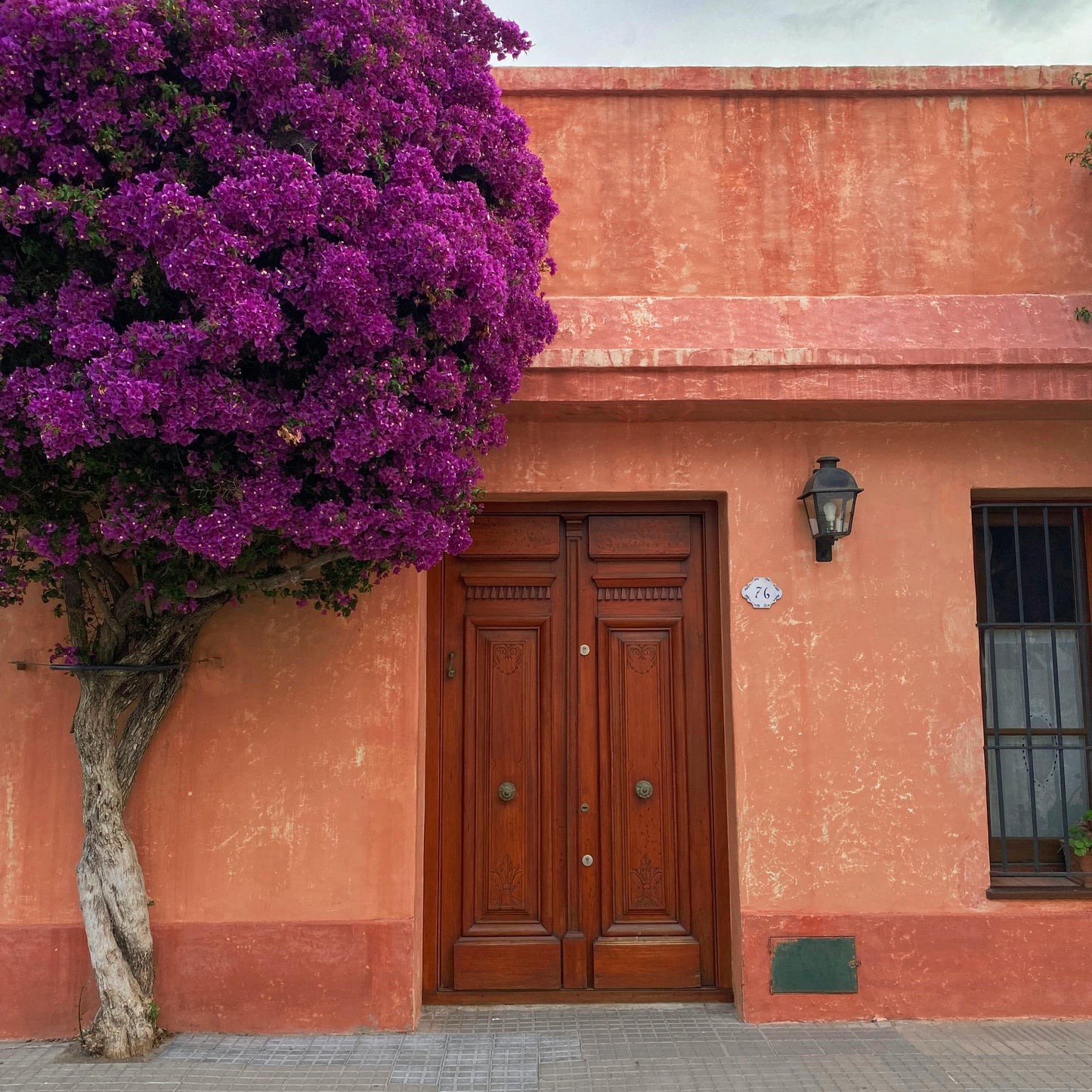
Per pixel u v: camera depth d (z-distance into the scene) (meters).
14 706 4.37
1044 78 4.88
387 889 4.33
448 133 3.62
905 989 4.37
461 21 3.86
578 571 4.92
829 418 4.68
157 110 3.06
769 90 4.86
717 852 4.72
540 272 4.25
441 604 4.86
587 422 4.70
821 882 4.45
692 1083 3.74
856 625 4.61
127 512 3.15
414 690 4.46
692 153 4.86
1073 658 4.88
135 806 4.33
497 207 3.93
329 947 4.28
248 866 4.32
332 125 3.22
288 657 4.45
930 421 4.72
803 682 4.57
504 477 4.66
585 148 4.86
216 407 3.00
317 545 3.77
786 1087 3.70
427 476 3.39
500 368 3.73
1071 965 4.38
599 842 4.75
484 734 4.83
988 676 4.85
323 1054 4.00
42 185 2.95
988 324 4.66
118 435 3.02
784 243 4.80
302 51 3.26
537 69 4.87
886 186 4.84
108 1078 3.73
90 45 2.87
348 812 4.37
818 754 4.53
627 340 4.61
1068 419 4.70
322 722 4.42
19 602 3.82
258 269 3.11
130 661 4.01
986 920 4.41
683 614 4.90
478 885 4.73
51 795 4.32
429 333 3.37
